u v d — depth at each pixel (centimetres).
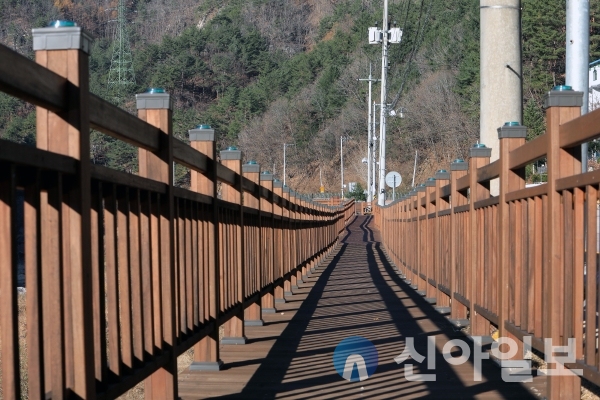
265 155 9706
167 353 409
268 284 848
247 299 697
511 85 717
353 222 4581
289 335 700
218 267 550
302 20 14338
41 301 255
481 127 730
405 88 7800
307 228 1416
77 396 280
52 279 267
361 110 9356
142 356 367
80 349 281
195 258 491
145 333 383
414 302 941
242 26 13288
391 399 452
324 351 614
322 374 526
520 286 491
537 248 438
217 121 9500
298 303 970
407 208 1273
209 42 10788
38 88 254
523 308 471
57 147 281
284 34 13738
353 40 10175
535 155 443
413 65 7788
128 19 13938
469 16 7344
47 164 255
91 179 305
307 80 10250
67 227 280
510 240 515
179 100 9562
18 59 239
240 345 648
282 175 9681
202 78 10075
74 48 282
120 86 6375
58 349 266
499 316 532
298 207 1243
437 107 7069
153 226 401
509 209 521
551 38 5006
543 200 423
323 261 1828
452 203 746
